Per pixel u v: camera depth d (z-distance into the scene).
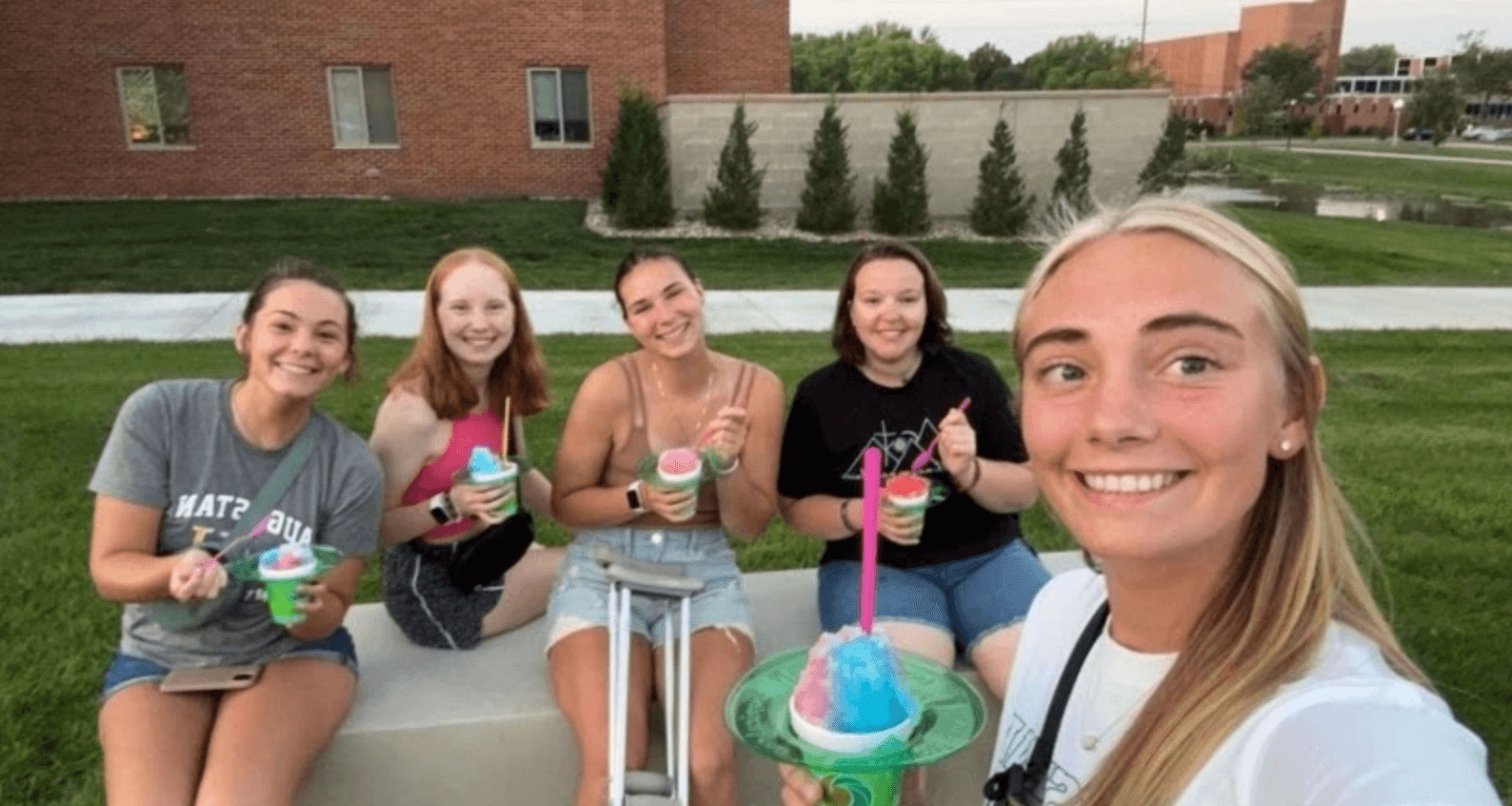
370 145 16.89
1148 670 1.15
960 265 13.03
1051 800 1.24
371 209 15.80
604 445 2.71
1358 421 6.11
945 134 16.00
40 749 2.71
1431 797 0.73
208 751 2.10
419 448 2.70
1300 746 0.85
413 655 2.73
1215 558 1.05
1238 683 0.96
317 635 2.29
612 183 15.72
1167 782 0.97
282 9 15.98
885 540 2.78
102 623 3.34
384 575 2.78
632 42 16.95
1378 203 26.14
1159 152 15.47
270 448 2.32
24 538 3.97
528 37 16.67
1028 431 1.03
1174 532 0.94
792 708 1.46
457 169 17.12
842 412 2.81
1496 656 3.32
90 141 16.05
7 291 10.16
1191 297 0.92
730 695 1.62
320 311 2.25
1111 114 15.64
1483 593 3.81
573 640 2.39
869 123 15.97
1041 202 16.05
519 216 15.61
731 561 2.75
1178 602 1.10
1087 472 0.96
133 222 14.30
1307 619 0.99
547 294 10.49
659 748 2.51
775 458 2.78
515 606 2.86
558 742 2.48
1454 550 4.19
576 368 7.07
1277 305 0.95
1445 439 5.75
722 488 2.67
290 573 2.09
